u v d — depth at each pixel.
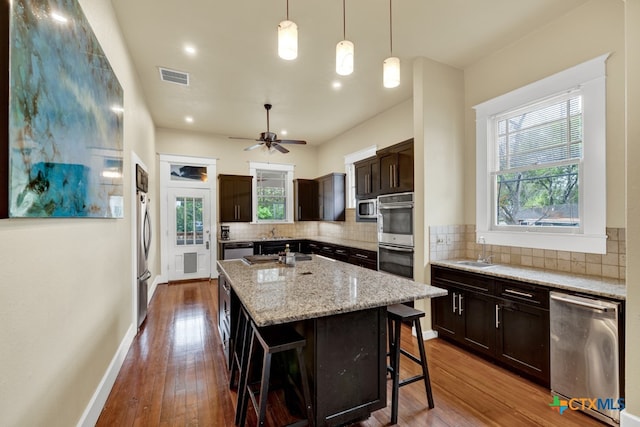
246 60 3.28
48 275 1.31
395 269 3.70
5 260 1.01
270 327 1.83
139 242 3.43
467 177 3.47
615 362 1.84
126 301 2.88
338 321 1.69
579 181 2.53
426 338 3.21
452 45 3.03
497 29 2.78
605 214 2.33
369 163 4.44
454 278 3.00
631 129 1.73
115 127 2.29
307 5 2.45
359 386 1.76
